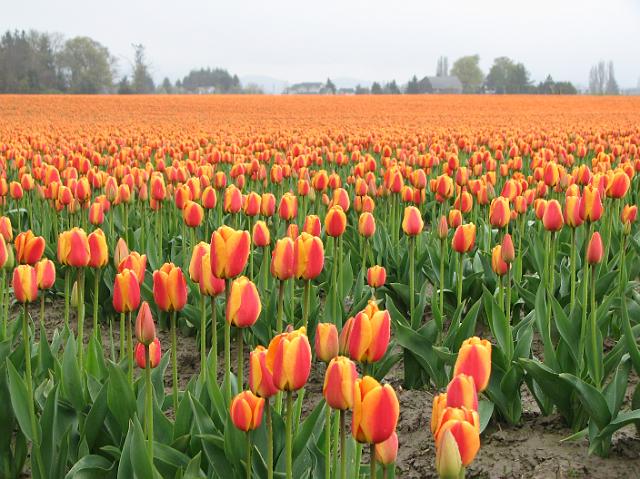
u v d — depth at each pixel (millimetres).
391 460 2168
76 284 4559
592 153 14539
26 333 3357
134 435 2908
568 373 4168
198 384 3725
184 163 10875
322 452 3213
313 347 5535
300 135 19391
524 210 6367
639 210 9891
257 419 2625
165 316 6590
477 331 6555
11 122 34469
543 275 5582
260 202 5809
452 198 10391
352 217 10039
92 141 16391
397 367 5816
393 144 15164
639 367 4008
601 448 4047
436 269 6559
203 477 3033
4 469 3834
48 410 3439
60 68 133625
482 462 4137
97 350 4203
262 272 6211
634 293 5914
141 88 134500
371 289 6246
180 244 8266
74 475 3166
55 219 7973
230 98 68188
